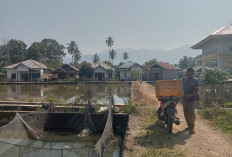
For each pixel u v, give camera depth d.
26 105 13.05
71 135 9.93
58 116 11.18
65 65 59.81
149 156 5.76
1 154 7.21
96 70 62.31
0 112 11.96
